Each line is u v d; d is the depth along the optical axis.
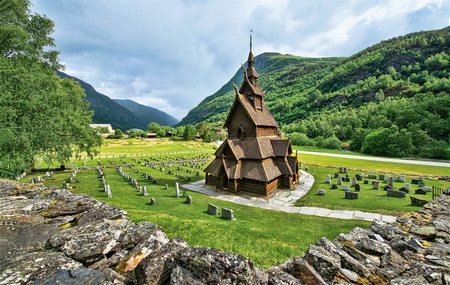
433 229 6.46
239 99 30.64
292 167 31.12
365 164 49.28
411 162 52.34
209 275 3.14
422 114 79.00
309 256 4.50
